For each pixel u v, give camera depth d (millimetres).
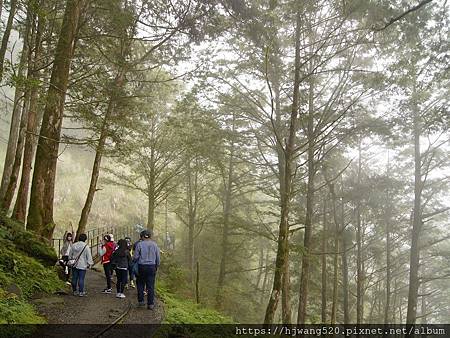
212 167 32094
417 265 22250
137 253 10836
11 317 7129
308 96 18750
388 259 29531
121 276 12047
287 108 17078
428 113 17453
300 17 14703
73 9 14766
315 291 33156
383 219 28719
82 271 11508
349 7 13609
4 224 12875
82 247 11594
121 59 16469
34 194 14102
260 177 26344
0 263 10078
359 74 16641
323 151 21094
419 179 22375
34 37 17016
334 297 24312
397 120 16969
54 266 12797
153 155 27453
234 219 27594
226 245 26953
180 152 27312
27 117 17062
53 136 14383
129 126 18281
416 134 20688
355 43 14633
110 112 17391
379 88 15930
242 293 27844
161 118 26922
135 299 12102
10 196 15984
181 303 13844
